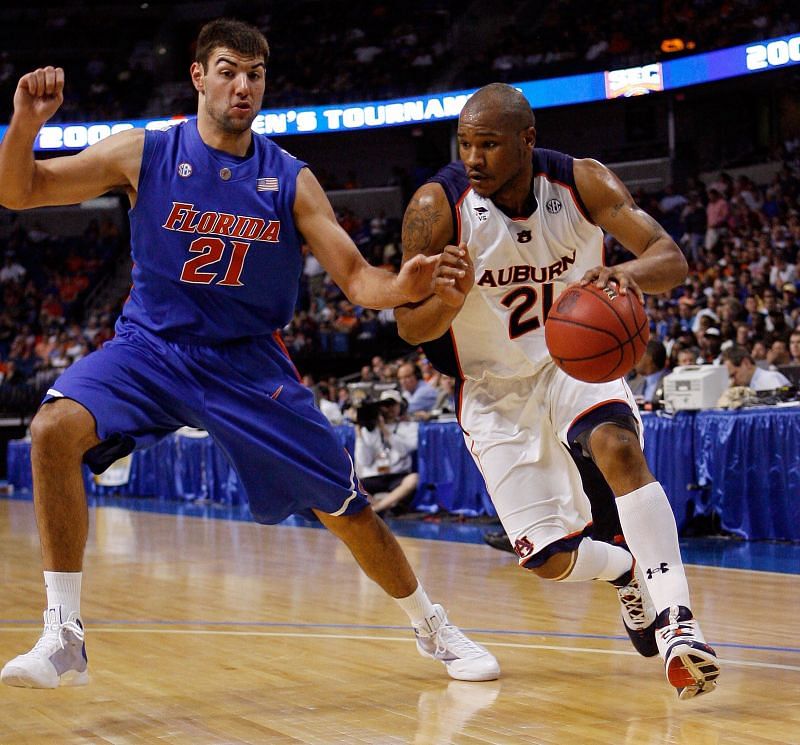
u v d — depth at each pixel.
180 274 2.86
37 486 2.67
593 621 4.25
